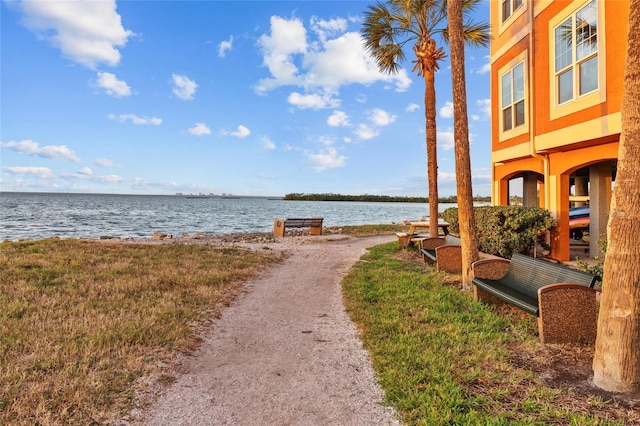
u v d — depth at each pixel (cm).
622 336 311
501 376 345
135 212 4847
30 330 456
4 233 2198
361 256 1135
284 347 445
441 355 390
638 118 306
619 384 312
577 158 871
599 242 627
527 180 1301
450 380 336
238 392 339
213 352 434
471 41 1088
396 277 784
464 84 666
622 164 315
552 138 881
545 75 913
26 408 293
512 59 1114
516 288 533
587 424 268
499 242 953
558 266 480
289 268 979
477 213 1098
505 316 528
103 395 321
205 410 309
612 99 705
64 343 416
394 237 1817
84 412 297
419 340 433
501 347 408
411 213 5350
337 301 645
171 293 657
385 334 462
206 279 775
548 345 416
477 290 586
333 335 480
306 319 550
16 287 661
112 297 614
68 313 527
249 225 3041
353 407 311
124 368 373
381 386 344
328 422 291
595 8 754
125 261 959
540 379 342
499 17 1206
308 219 1917
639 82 306
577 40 805
